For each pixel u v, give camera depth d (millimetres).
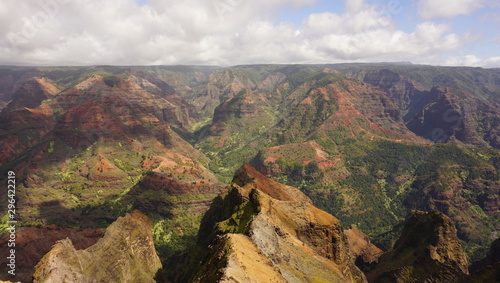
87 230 127125
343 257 84312
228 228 90812
